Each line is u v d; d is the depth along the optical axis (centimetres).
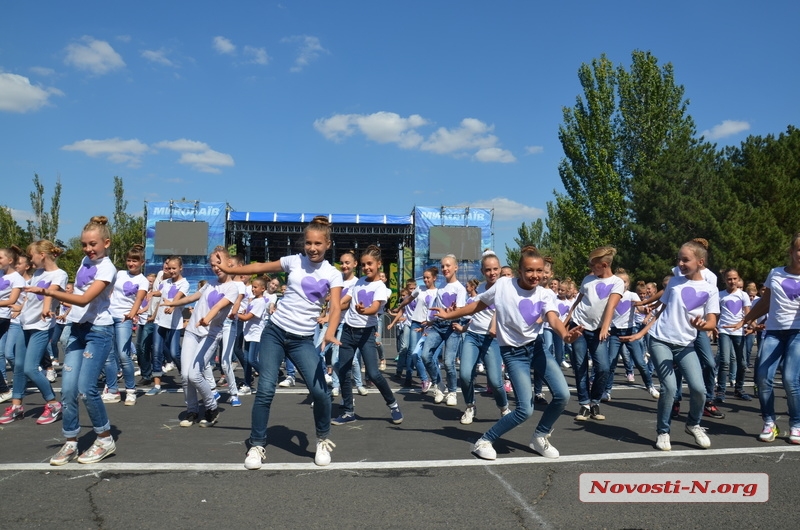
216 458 473
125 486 402
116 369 755
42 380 603
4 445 514
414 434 574
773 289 562
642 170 3175
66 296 427
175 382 952
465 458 480
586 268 3372
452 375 743
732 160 3403
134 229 4047
